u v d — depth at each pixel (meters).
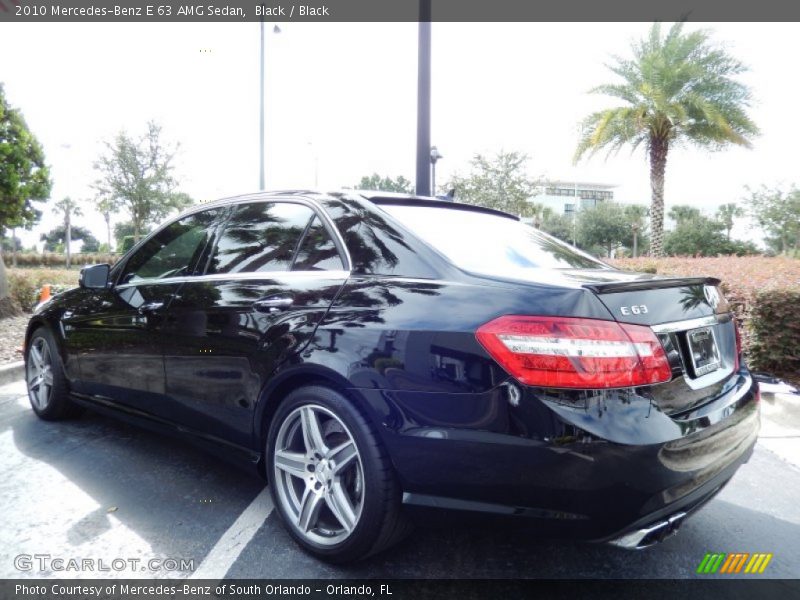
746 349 5.25
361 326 2.18
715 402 2.15
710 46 16.89
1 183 10.79
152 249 3.51
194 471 3.21
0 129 10.83
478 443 1.88
